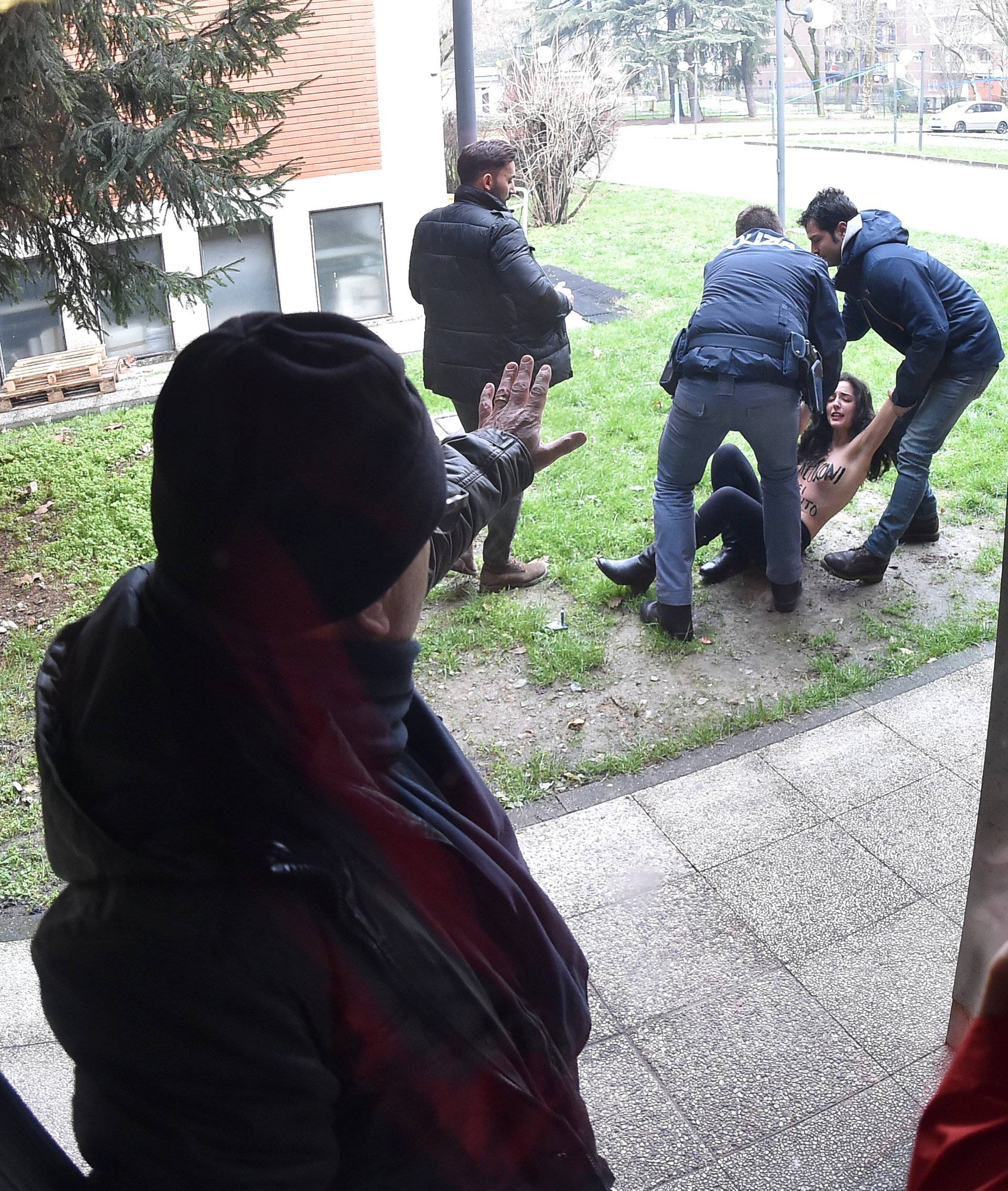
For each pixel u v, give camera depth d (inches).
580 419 292.4
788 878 125.3
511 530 191.2
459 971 34.8
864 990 108.1
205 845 29.4
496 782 148.3
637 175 968.3
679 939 117.2
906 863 126.5
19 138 226.4
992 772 84.1
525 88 689.6
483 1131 35.5
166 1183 28.6
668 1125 94.5
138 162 233.0
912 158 1021.2
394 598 34.1
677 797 142.5
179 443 29.8
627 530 221.1
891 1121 93.1
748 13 1868.8
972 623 178.7
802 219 182.1
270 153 376.5
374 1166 33.7
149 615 31.3
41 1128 33.2
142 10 249.9
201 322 393.1
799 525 176.7
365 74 384.5
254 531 29.4
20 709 173.5
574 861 131.4
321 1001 30.4
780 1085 97.8
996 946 87.7
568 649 177.3
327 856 31.1
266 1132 29.0
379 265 412.8
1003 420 267.0
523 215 403.5
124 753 29.7
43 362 355.3
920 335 168.2
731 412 161.0
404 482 31.0
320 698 31.8
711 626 184.9
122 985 28.2
